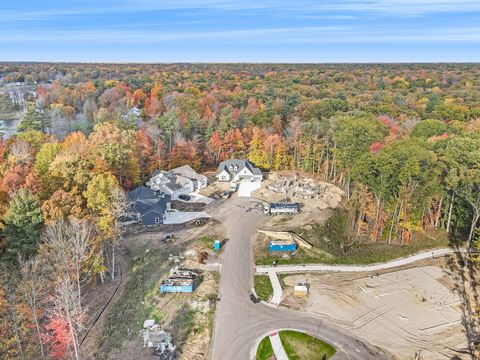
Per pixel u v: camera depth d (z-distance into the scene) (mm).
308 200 75688
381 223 64438
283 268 53094
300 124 98625
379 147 76625
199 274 50844
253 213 70125
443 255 59406
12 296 40250
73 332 37031
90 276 49781
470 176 57969
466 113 116375
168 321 42844
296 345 39188
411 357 38500
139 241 60000
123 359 37969
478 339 41312
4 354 39156
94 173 60156
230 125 102750
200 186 83312
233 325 41906
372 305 46438
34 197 48562
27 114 127375
